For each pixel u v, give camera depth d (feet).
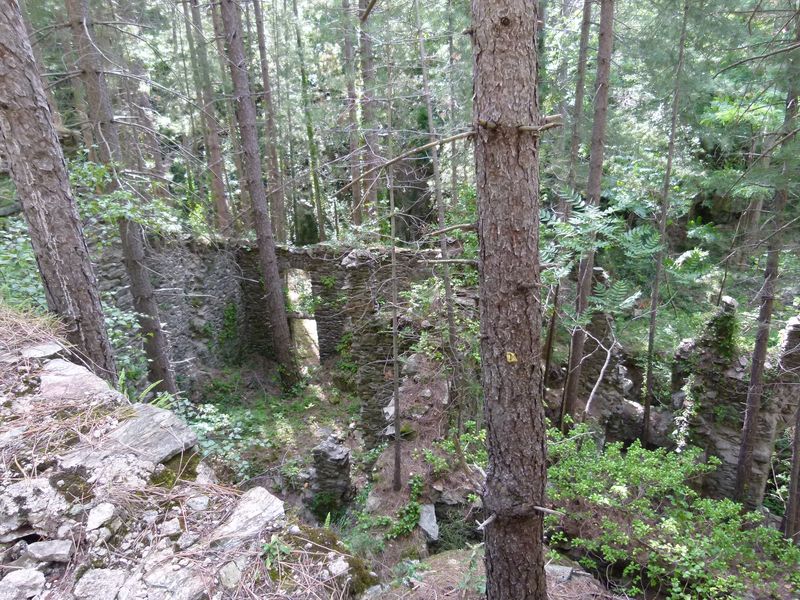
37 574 6.40
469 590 13.47
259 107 60.44
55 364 11.13
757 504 29.55
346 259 32.58
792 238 25.54
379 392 31.24
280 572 6.77
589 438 22.36
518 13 7.45
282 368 44.24
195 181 54.54
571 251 19.24
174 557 6.80
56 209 12.53
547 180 30.09
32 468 7.91
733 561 16.56
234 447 29.30
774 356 29.58
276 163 58.75
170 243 36.81
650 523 17.56
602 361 34.68
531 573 9.98
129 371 22.67
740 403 29.81
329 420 38.78
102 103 23.68
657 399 40.14
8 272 16.21
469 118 24.53
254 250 48.01
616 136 34.24
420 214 39.06
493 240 8.45
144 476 8.07
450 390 25.46
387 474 22.24
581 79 31.17
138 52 35.91
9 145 11.88
